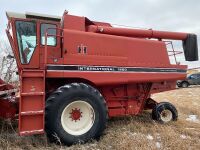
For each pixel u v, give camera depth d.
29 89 5.26
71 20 6.61
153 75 7.22
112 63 6.54
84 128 5.80
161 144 5.86
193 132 6.80
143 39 7.22
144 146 5.50
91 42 6.37
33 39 6.11
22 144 5.39
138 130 6.56
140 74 7.00
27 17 6.14
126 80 6.74
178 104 12.38
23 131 5.11
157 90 7.81
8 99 5.98
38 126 5.24
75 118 5.79
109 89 7.08
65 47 6.02
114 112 7.20
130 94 7.41
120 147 5.44
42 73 5.39
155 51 7.34
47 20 6.27
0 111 5.91
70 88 5.63
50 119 5.42
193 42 8.40
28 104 5.21
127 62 6.78
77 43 6.18
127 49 6.85
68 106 5.62
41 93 5.30
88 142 5.79
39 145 5.46
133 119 7.55
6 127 6.26
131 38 7.01
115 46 6.68
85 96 5.74
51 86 6.22
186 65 7.91
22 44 6.05
